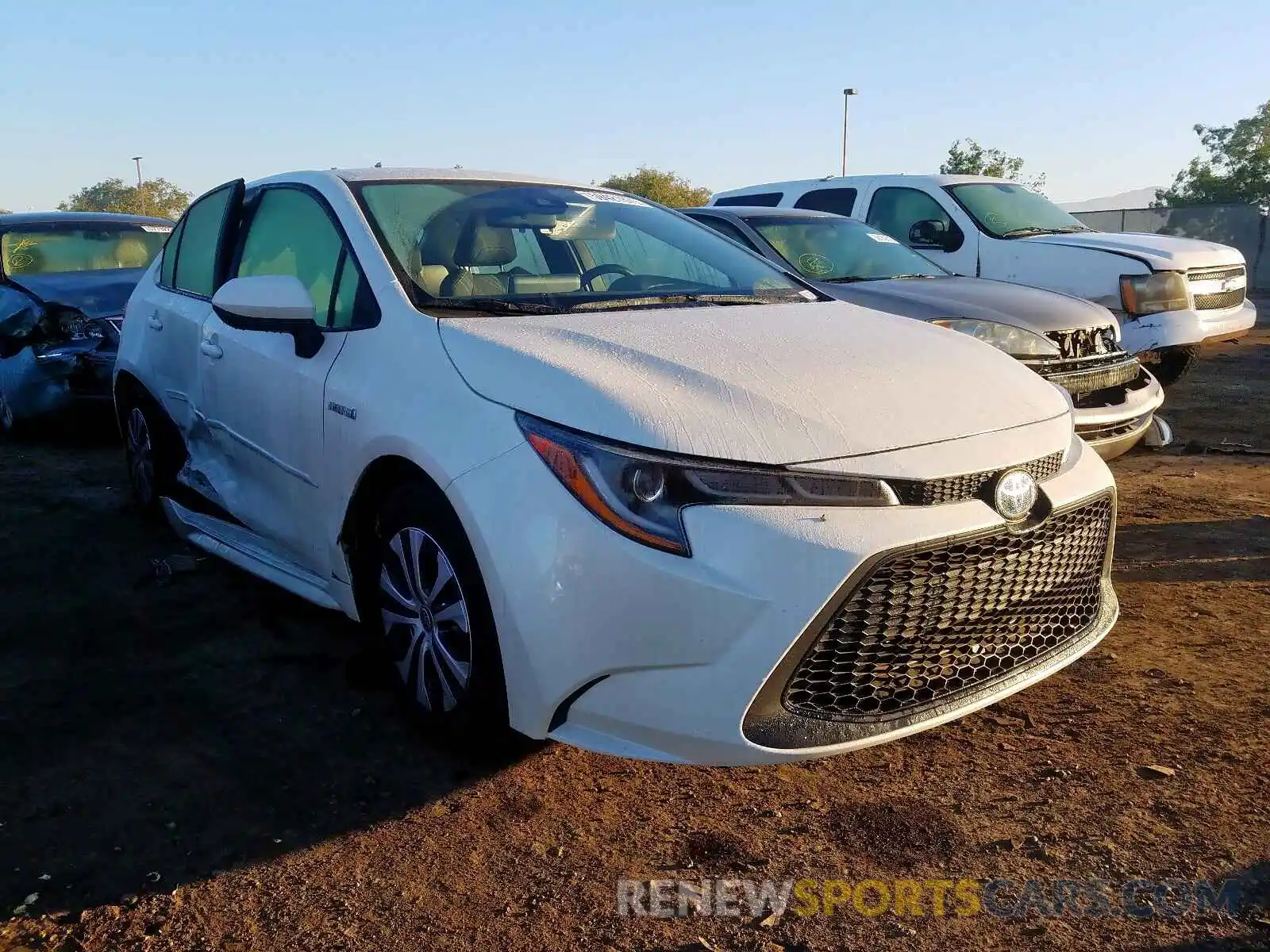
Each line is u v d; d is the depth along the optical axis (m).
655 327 3.15
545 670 2.56
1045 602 2.84
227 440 4.14
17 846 2.62
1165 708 3.29
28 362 7.09
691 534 2.43
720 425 2.55
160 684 3.52
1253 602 4.13
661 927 2.34
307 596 3.63
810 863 2.57
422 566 3.00
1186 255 8.23
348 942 2.30
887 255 7.12
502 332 3.02
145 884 2.49
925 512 2.56
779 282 4.05
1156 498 5.67
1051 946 2.26
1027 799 2.82
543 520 2.55
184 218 5.05
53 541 5.04
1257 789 2.82
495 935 2.32
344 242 3.60
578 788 2.93
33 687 3.48
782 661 2.40
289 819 2.76
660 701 2.45
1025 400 2.98
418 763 3.04
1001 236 8.84
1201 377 10.38
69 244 8.22
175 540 5.06
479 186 4.07
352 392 3.22
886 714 2.56
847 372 2.88
